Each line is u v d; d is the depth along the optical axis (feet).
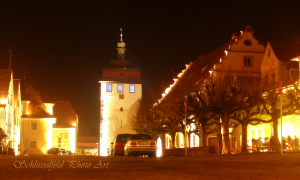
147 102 196.44
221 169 57.26
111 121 328.70
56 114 298.97
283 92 130.93
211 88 130.41
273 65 165.27
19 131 255.29
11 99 225.97
